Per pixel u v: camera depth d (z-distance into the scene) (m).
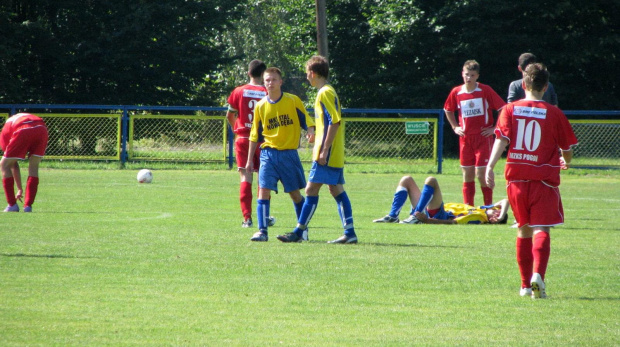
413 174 73.69
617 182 66.38
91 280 20.48
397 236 30.80
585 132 77.12
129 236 29.38
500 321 16.78
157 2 95.94
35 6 93.94
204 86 109.69
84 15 94.31
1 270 21.66
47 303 17.72
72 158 76.06
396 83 108.38
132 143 76.44
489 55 99.62
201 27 100.88
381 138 78.00
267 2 171.25
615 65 101.00
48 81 97.06
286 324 16.25
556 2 95.94
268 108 28.22
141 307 17.55
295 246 27.34
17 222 33.31
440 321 16.72
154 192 51.62
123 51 93.12
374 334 15.53
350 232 28.30
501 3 95.00
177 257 24.44
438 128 76.69
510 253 26.36
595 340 15.21
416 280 21.28
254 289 19.72
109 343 14.52
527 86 19.70
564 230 33.81
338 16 109.25
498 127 19.58
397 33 100.94
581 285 20.97
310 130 28.36
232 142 75.94
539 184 19.09
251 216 36.06
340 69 110.00
